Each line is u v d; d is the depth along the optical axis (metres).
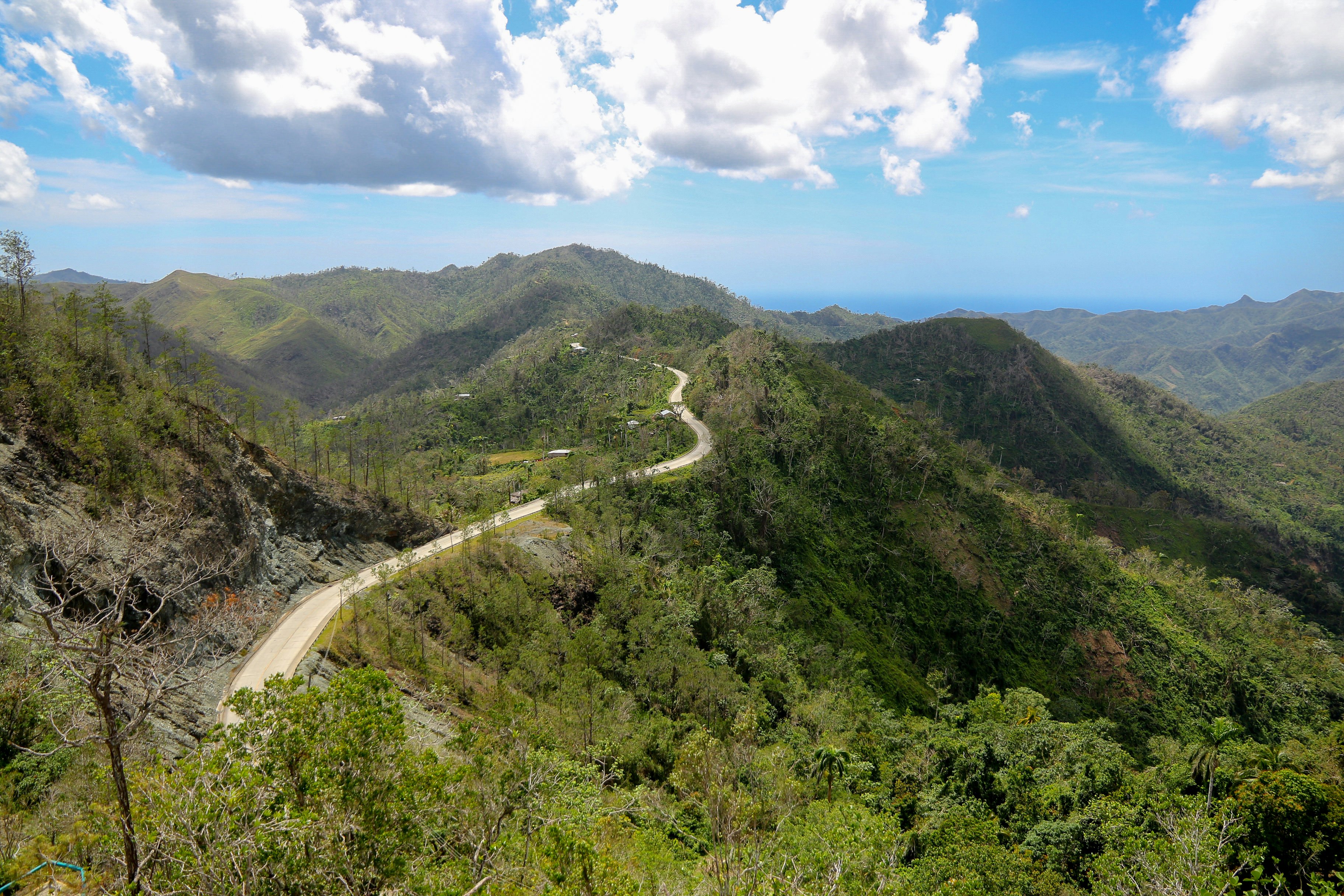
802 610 88.12
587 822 29.27
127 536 31.88
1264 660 107.31
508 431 175.75
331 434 139.62
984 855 40.12
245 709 19.25
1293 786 39.59
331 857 17.12
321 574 68.75
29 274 60.12
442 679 50.94
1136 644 102.81
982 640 97.50
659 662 62.22
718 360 161.50
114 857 17.38
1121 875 33.53
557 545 78.31
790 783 43.47
